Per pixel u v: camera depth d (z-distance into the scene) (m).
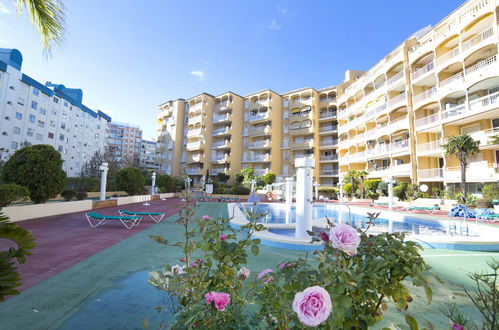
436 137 22.66
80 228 8.16
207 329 1.33
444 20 21.45
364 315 1.27
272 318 1.46
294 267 1.43
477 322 2.52
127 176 19.80
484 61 17.84
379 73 28.19
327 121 39.84
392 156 25.58
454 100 20.73
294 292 1.24
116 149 89.69
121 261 4.75
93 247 5.77
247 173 37.97
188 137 47.38
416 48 24.23
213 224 1.92
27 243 1.99
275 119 41.62
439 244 6.36
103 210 13.48
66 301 3.07
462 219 11.81
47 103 39.09
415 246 1.34
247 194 31.45
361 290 1.30
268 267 4.51
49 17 5.06
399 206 18.17
